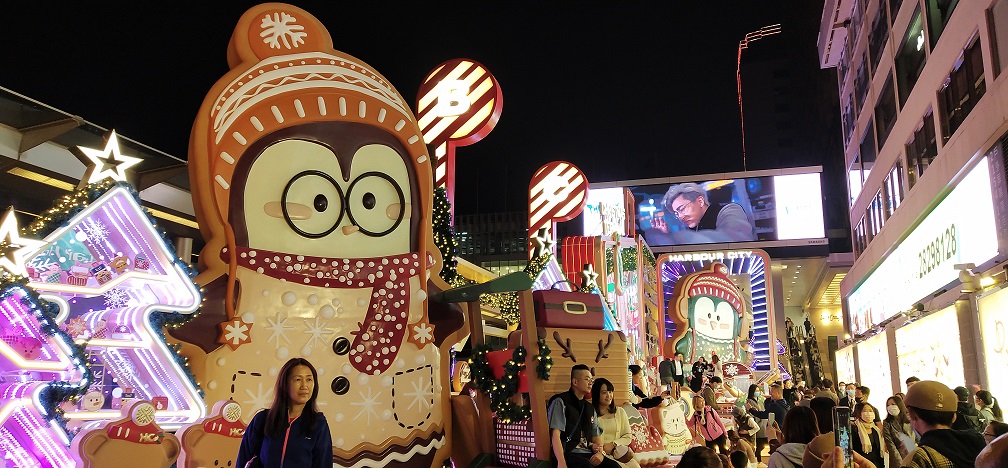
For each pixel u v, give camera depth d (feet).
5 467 16.83
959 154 53.72
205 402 20.54
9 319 17.16
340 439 22.91
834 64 128.88
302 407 13.69
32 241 17.67
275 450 13.12
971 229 51.52
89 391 19.84
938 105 60.34
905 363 72.90
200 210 22.33
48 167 46.29
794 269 167.84
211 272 21.70
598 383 22.57
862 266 100.42
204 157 22.29
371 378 23.86
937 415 12.50
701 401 36.83
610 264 67.46
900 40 74.74
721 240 163.12
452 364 38.88
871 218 97.35
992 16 46.96
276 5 24.35
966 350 50.98
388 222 25.13
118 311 20.03
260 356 22.08
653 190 168.76
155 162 54.29
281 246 23.04
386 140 25.27
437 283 26.84
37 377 17.87
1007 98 43.32
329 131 24.04
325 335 23.18
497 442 26.48
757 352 96.43
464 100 35.50
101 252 20.49
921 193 66.33
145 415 18.24
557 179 46.01
